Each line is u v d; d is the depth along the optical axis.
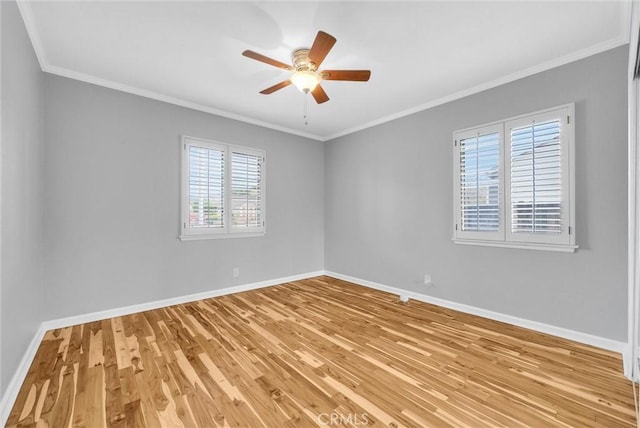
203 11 1.97
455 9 1.95
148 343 2.43
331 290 4.17
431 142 3.55
